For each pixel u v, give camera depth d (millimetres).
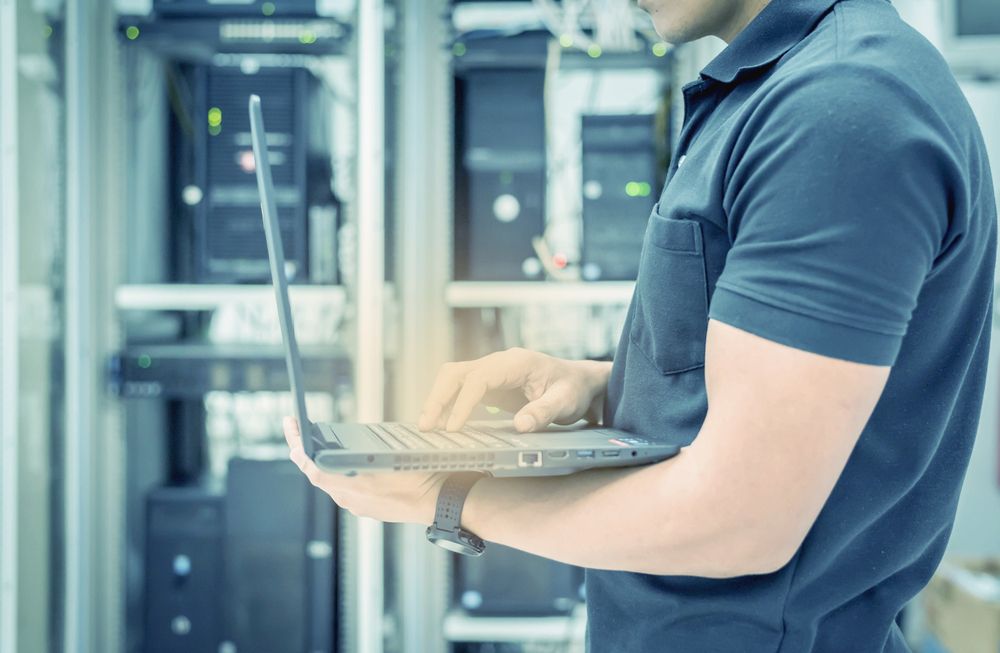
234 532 1796
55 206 1773
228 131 1824
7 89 1596
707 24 593
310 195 1864
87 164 1800
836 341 405
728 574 465
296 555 1798
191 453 2045
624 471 497
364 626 1752
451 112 1907
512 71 1842
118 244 1826
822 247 408
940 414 514
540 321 1994
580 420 728
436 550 1832
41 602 1738
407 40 1813
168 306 1836
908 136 413
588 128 1826
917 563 573
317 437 540
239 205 1827
